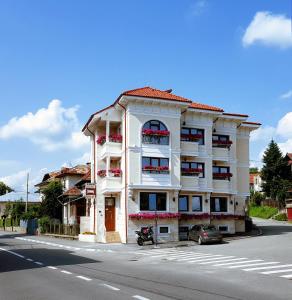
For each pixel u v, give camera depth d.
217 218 38.66
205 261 21.30
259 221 64.81
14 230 71.00
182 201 38.00
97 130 41.19
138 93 36.38
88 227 42.34
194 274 16.53
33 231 59.53
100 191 38.91
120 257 25.17
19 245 37.16
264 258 21.48
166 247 31.41
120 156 37.41
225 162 40.84
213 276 15.86
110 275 16.41
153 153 36.06
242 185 42.41
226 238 35.88
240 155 42.81
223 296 11.48
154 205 36.00
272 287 13.09
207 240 32.16
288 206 64.19
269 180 79.00
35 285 14.01
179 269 18.39
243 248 27.39
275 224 56.03
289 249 25.05
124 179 36.09
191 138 38.34
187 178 37.44
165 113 36.88
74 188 52.91
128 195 35.09
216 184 39.50
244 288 12.91
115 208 39.00
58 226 50.19
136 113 36.06
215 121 40.69
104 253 28.33
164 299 10.99
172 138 36.84
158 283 14.07
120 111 37.94
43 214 58.22
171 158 36.53
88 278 15.46
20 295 12.11
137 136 35.81
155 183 35.66
